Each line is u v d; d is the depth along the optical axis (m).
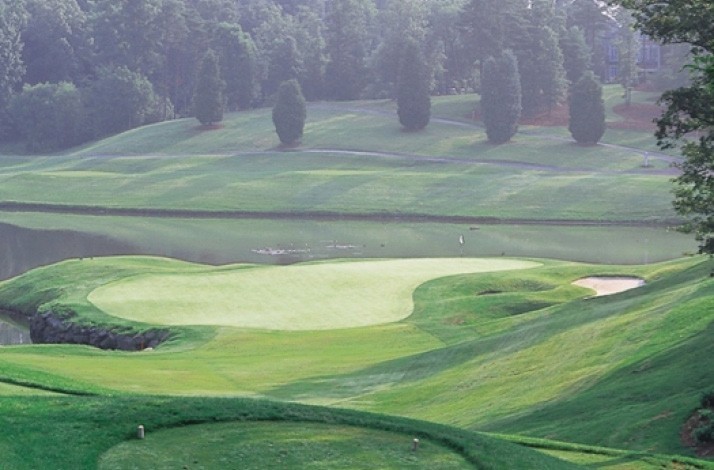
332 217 148.38
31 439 22.02
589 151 177.25
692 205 41.38
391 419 26.48
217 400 26.75
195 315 63.47
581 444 30.78
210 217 149.75
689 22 36.53
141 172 178.75
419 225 141.62
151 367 47.78
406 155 181.25
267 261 108.88
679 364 37.81
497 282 73.88
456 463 23.45
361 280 74.00
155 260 85.50
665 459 28.17
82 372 44.25
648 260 109.38
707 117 36.94
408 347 55.03
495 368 45.12
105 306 65.00
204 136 199.00
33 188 168.50
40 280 77.06
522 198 151.00
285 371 48.56
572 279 76.06
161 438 23.31
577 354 44.16
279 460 22.45
